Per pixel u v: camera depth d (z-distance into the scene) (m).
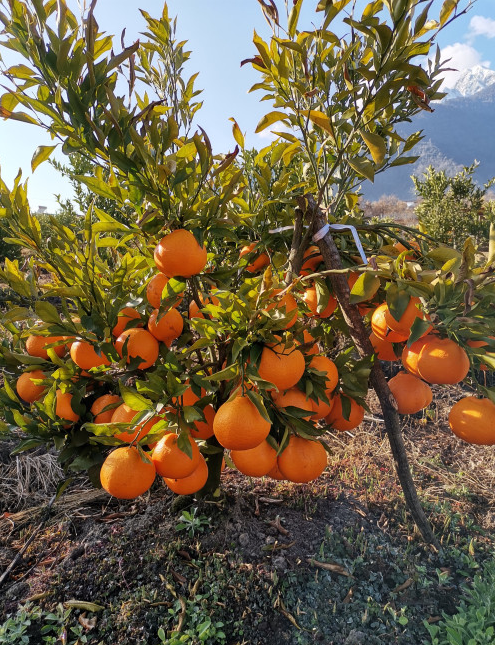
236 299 1.50
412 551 2.50
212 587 2.21
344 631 2.04
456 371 1.54
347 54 1.61
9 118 1.57
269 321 1.49
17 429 2.01
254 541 2.49
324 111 1.82
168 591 2.22
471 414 1.66
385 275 1.58
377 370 2.13
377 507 2.88
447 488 3.12
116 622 2.09
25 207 1.75
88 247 1.76
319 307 2.07
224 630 2.06
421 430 3.99
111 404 1.76
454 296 1.56
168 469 1.56
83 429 1.84
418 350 1.64
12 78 1.55
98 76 1.57
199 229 1.66
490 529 2.75
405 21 1.36
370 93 1.55
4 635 2.01
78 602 2.17
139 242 2.19
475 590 2.21
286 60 1.75
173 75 2.44
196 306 2.12
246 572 2.30
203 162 1.61
